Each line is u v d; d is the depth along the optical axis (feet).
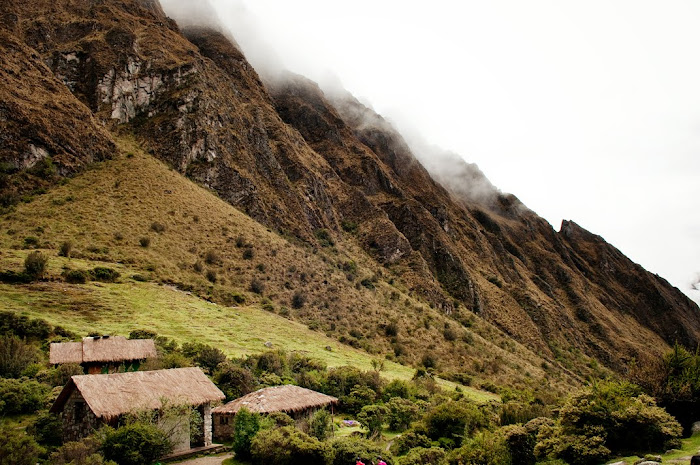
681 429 80.48
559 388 385.70
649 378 99.66
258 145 553.23
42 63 426.51
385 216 620.49
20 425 109.70
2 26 453.17
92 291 243.40
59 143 364.58
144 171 388.78
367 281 447.01
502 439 99.04
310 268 404.36
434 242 643.86
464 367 353.92
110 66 485.56
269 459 95.86
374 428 149.18
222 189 450.71
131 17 586.04
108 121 453.99
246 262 357.41
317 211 552.41
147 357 160.04
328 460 95.20
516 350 497.46
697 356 100.32
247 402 122.52
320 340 291.17
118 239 307.17
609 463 76.59
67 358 148.05
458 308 549.13
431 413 136.87
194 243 345.10
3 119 345.10
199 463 97.60
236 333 248.11
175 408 101.19
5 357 146.61
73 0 578.66
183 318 246.68
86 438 88.12
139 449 89.35
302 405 127.03
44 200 320.91
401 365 303.89
